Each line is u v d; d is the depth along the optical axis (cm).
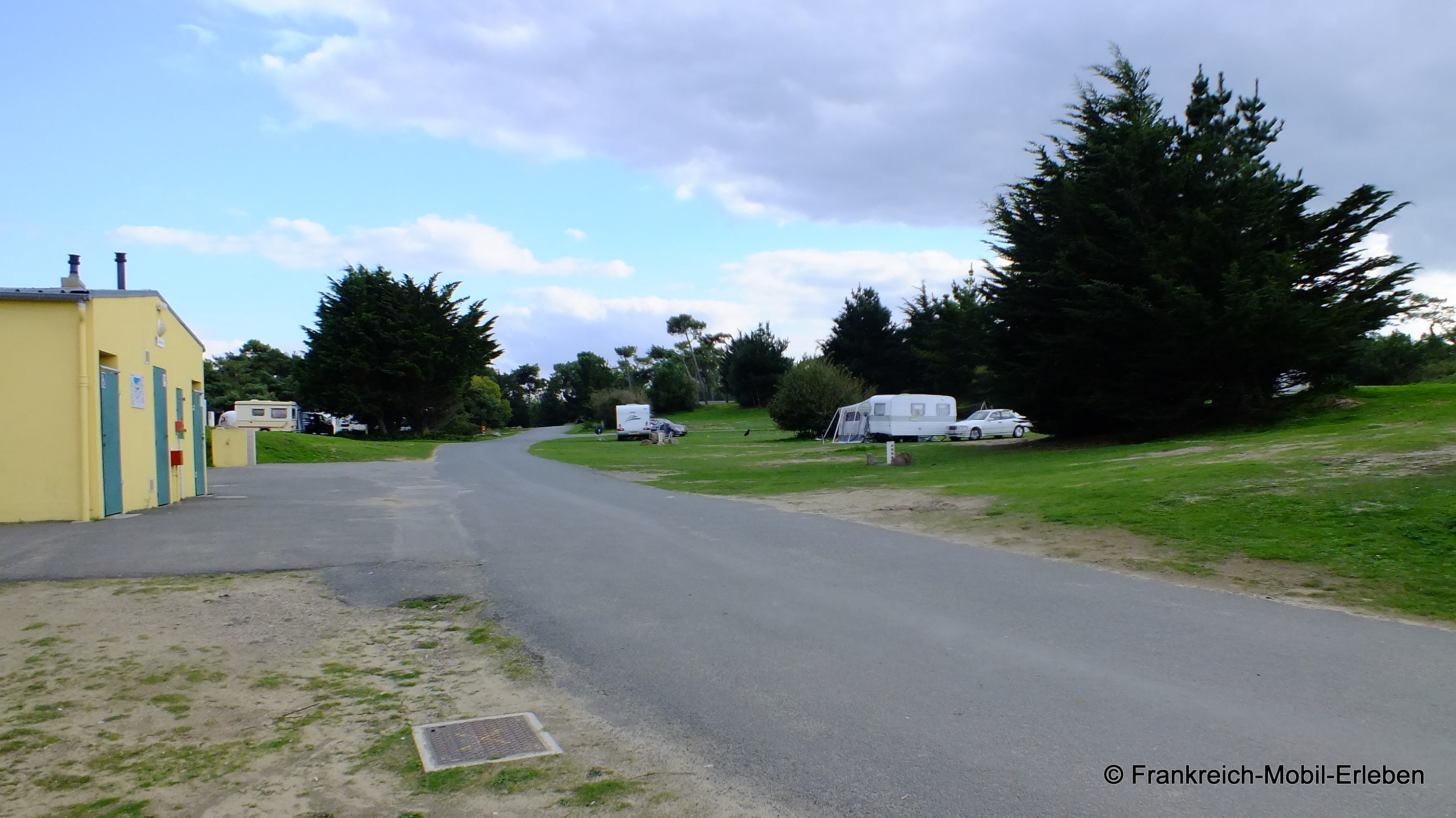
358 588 888
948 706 511
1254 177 2317
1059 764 426
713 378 13662
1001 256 2844
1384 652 603
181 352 1694
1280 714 488
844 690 545
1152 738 456
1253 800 385
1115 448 2411
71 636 673
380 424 6662
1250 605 754
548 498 1823
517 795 404
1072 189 2583
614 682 577
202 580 900
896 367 6912
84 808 387
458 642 689
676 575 931
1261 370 2427
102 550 1049
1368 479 1149
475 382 10475
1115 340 2567
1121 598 787
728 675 582
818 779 414
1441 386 2520
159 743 467
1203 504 1163
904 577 897
